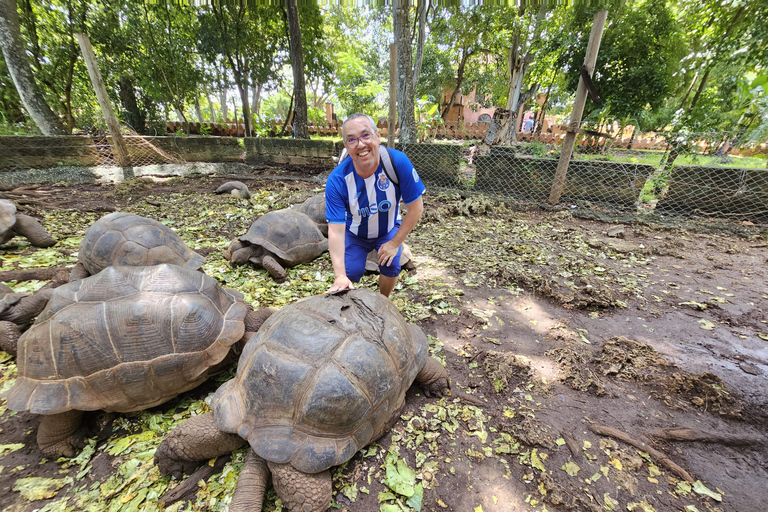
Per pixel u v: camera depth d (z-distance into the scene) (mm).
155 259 3240
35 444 1941
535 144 8344
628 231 5465
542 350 2717
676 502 1643
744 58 6262
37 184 7504
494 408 2195
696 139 6156
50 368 1788
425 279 3908
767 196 5367
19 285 3357
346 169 2281
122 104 12133
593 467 1810
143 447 1918
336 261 2291
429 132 13031
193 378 2021
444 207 6488
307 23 11680
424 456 1880
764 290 3527
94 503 1645
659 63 6859
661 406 2189
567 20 8328
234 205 6906
